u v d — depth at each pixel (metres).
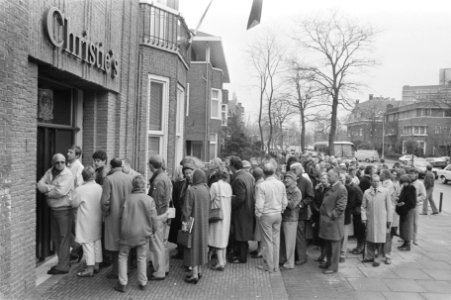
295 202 7.24
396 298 6.15
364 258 8.05
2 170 4.91
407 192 9.02
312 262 7.92
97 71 7.94
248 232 7.43
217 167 8.03
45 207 6.99
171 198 6.98
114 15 8.88
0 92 4.85
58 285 5.95
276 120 25.02
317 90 24.23
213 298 5.78
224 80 33.88
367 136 72.06
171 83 11.87
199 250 6.34
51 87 7.57
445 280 7.05
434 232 11.81
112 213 6.05
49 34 5.85
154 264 6.39
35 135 5.77
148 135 11.16
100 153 6.64
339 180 7.23
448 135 52.78
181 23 12.74
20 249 5.36
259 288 6.26
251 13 11.83
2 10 4.84
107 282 6.14
